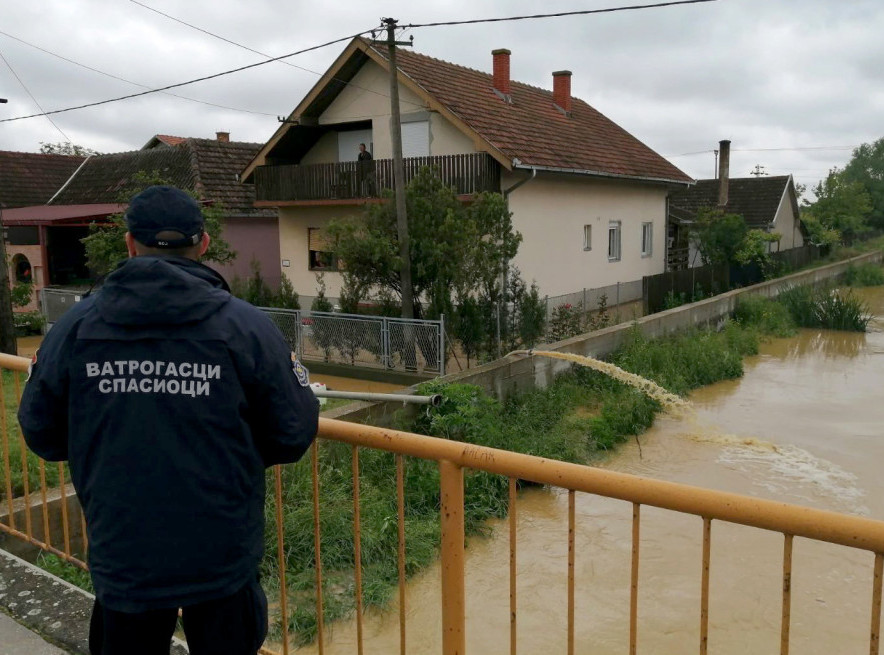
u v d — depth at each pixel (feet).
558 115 76.28
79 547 17.12
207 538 5.32
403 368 39.47
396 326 39.37
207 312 5.40
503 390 32.91
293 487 20.06
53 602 10.38
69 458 5.56
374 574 18.35
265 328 5.65
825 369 46.26
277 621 16.21
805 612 17.19
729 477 26.71
